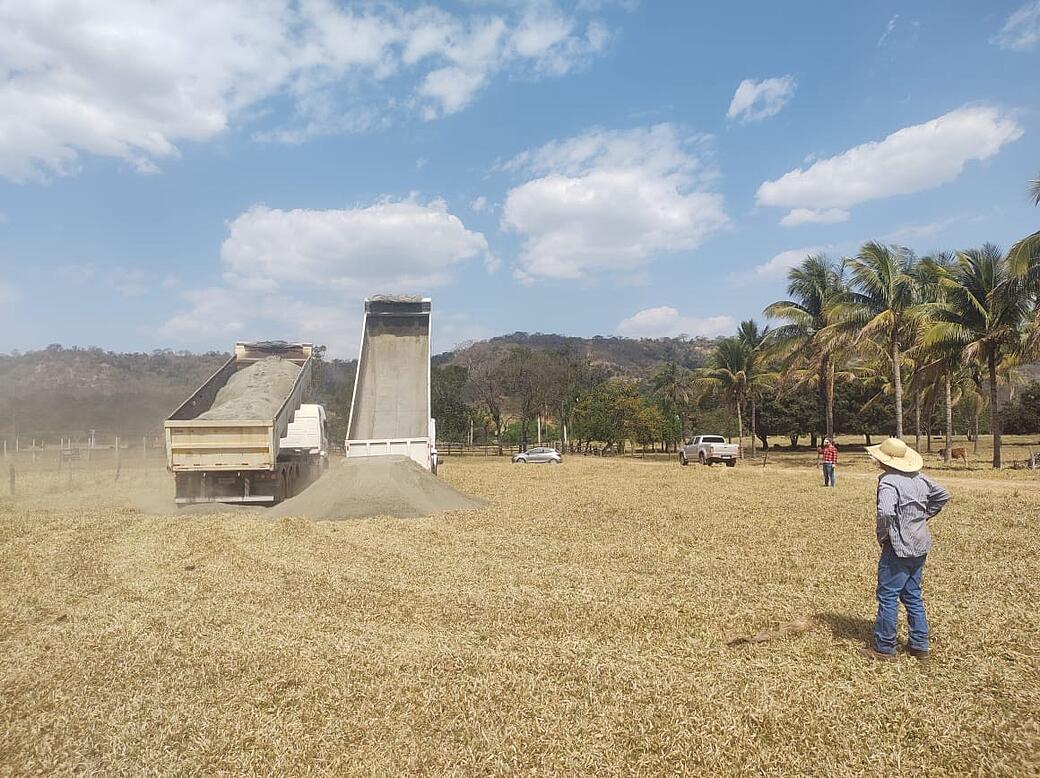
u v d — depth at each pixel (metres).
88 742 4.51
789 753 4.12
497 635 6.57
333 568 9.76
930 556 10.08
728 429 49.22
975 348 28.11
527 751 4.20
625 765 4.03
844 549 10.91
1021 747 4.16
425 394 25.53
